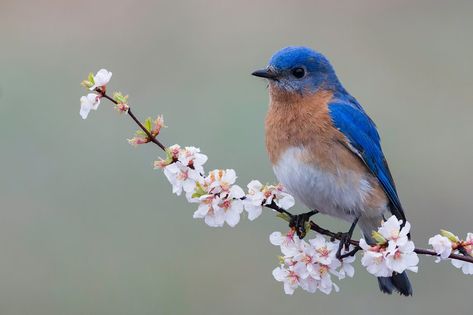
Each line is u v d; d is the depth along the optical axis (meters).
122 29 17.52
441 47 17.31
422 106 15.77
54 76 15.98
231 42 17.22
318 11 18.27
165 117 14.52
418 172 14.39
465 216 13.79
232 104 14.67
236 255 12.73
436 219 13.82
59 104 15.16
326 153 9.47
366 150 9.56
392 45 17.50
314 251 7.96
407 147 14.89
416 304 12.40
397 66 16.91
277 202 8.23
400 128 15.24
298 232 8.26
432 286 12.52
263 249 12.77
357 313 12.37
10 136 14.31
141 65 16.53
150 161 13.59
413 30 17.78
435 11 18.17
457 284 12.50
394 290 9.27
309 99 9.69
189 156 7.99
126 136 14.16
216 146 13.95
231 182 7.98
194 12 18.06
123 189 13.33
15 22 17.67
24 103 15.02
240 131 14.21
